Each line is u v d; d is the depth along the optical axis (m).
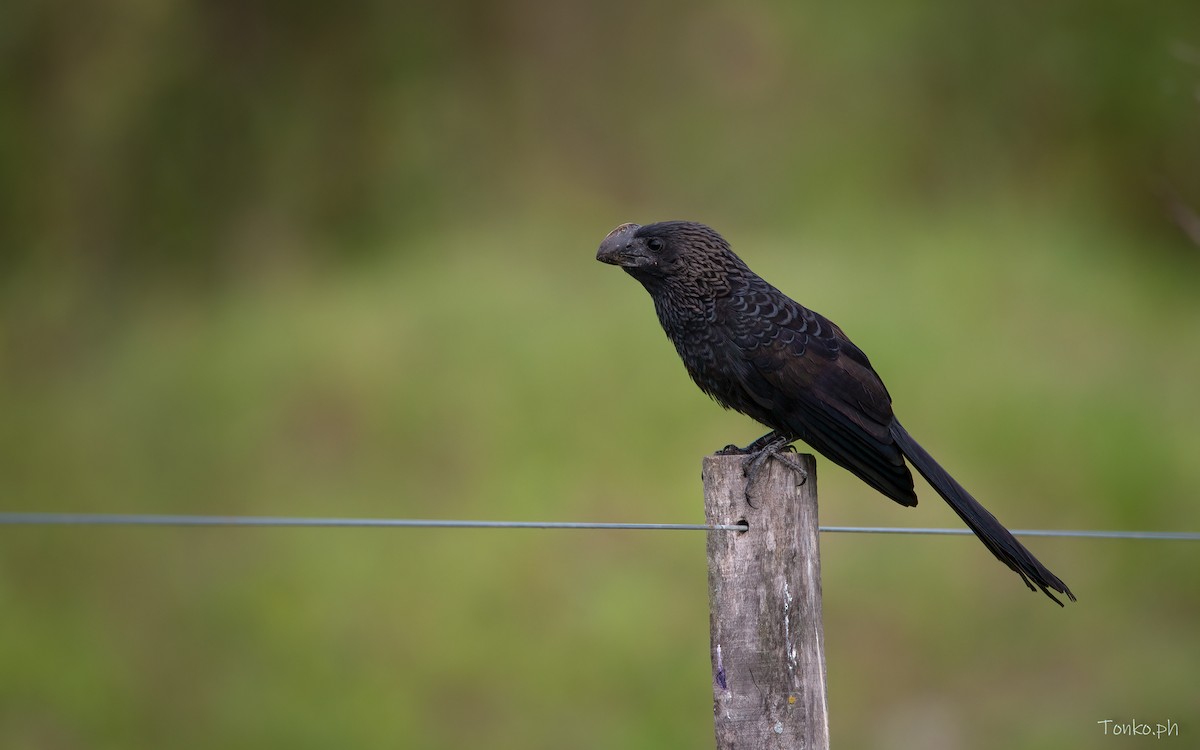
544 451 13.66
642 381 14.14
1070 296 15.88
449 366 14.91
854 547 12.09
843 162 18.19
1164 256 17.86
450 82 19.08
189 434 15.66
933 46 18.84
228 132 19.48
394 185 18.72
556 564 12.36
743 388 5.71
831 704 10.83
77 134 19.84
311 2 19.53
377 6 19.38
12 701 11.41
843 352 5.62
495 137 18.83
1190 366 14.72
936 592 11.70
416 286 16.62
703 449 13.29
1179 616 11.54
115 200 19.62
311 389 15.30
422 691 11.32
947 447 13.17
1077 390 13.86
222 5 19.66
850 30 18.80
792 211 17.89
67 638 12.30
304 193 19.09
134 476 15.29
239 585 12.95
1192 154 18.05
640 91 18.89
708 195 18.27
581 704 10.98
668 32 19.02
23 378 18.28
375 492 13.69
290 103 19.41
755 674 4.52
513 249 17.27
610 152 18.69
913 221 17.58
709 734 10.59
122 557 13.85
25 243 19.80
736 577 4.55
